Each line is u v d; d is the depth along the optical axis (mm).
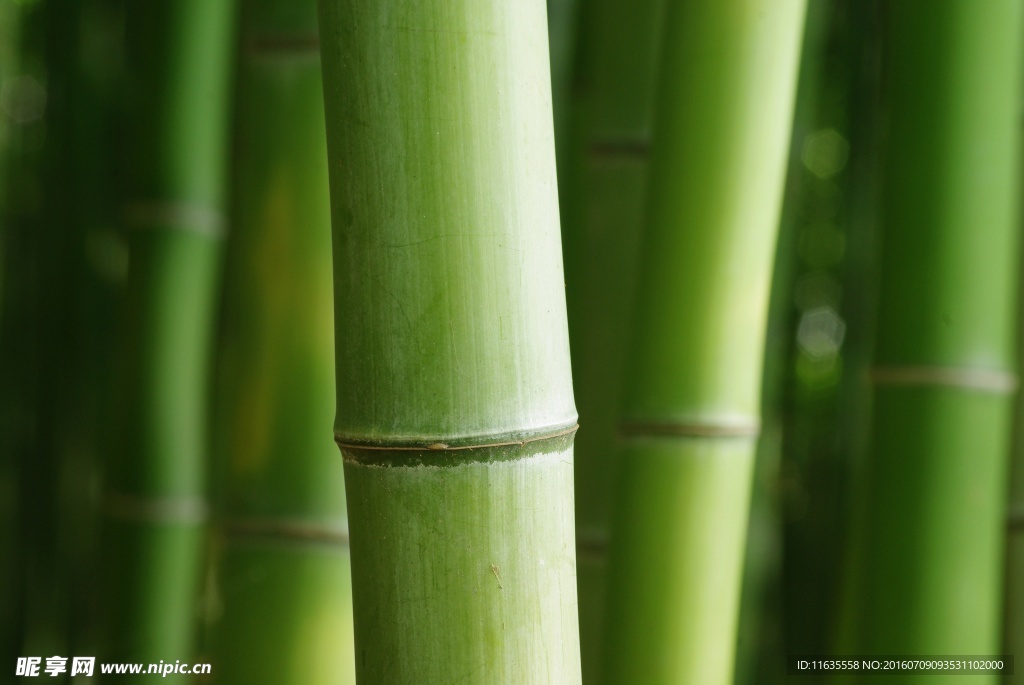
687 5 1621
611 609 1654
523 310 1375
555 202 1396
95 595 2176
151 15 1950
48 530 2180
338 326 1390
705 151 1615
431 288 1366
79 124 2154
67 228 2156
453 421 1369
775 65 1611
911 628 1665
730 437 1632
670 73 1629
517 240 1373
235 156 1684
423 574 1374
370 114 1365
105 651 1996
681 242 1625
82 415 2209
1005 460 1682
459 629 1374
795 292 2229
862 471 1720
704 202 1619
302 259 1630
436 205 1364
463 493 1371
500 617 1376
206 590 2012
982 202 1653
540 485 1383
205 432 2000
